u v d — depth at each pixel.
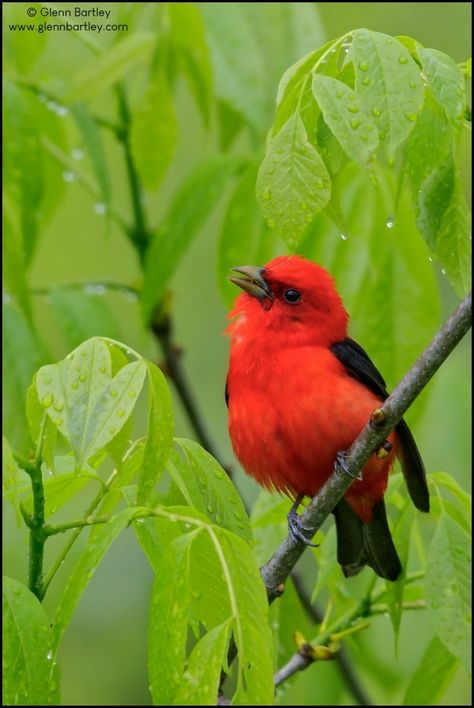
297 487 11.04
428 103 7.95
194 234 11.76
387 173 11.07
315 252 11.46
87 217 17.14
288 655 10.86
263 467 10.98
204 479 7.46
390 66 7.30
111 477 7.45
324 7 17.66
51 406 6.47
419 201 8.45
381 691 12.24
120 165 17.38
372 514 10.96
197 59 11.84
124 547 16.69
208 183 11.81
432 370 8.35
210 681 6.10
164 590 6.28
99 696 15.73
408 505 9.88
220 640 6.19
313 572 15.59
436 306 10.98
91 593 16.34
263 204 7.26
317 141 7.83
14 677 6.38
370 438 8.59
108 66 11.59
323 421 10.53
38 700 6.36
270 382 10.72
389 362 10.88
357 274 11.40
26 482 7.55
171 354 13.82
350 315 11.34
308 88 7.62
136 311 17.52
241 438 11.01
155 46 11.94
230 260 11.60
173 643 6.17
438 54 7.60
